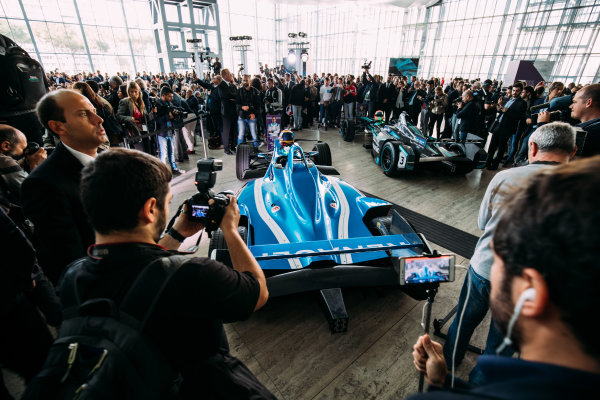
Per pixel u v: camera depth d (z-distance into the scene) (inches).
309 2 653.3
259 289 30.9
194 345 26.9
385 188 179.5
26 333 52.2
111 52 885.8
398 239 74.7
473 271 55.8
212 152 259.3
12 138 77.7
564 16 562.3
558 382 11.0
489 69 694.5
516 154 230.1
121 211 25.5
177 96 236.2
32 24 753.6
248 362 70.6
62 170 49.6
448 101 290.8
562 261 11.2
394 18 845.2
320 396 63.0
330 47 1070.4
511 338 16.2
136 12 888.3
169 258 26.0
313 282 72.6
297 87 333.1
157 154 207.0
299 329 79.6
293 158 115.3
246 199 107.3
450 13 731.4
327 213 98.1
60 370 22.2
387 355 72.4
